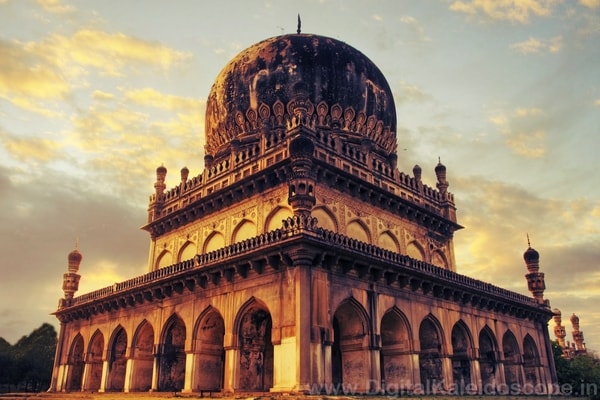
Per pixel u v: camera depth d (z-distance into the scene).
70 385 24.25
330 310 15.05
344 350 16.83
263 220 18.92
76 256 27.00
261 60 23.59
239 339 16.47
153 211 24.88
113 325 22.25
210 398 15.09
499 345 22.06
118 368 22.11
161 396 17.00
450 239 24.64
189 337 18.00
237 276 16.84
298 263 14.68
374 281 17.03
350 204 19.80
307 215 15.43
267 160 19.80
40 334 39.44
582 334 44.75
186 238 22.77
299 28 27.58
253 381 16.56
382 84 25.16
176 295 19.27
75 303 25.17
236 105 23.48
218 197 21.06
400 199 21.56
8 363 34.41
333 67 23.30
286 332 14.53
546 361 25.14
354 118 23.22
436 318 19.17
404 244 21.81
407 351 17.69
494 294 21.98
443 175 25.56
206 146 25.52
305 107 19.42
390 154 24.28
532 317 25.00
